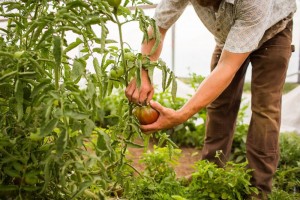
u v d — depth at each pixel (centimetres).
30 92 125
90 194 130
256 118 223
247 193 215
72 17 116
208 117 254
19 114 113
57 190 131
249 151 228
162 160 225
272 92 218
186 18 706
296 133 445
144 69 146
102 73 137
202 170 214
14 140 119
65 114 109
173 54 563
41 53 131
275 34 213
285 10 209
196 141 388
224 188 214
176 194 212
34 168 125
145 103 160
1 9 134
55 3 135
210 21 221
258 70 220
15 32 138
